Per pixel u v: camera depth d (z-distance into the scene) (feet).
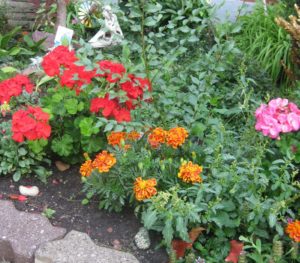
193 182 2.75
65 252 2.79
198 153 3.13
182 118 3.43
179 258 2.73
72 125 3.49
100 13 5.61
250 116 3.30
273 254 2.56
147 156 2.96
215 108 3.67
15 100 3.72
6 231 2.95
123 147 2.96
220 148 3.03
